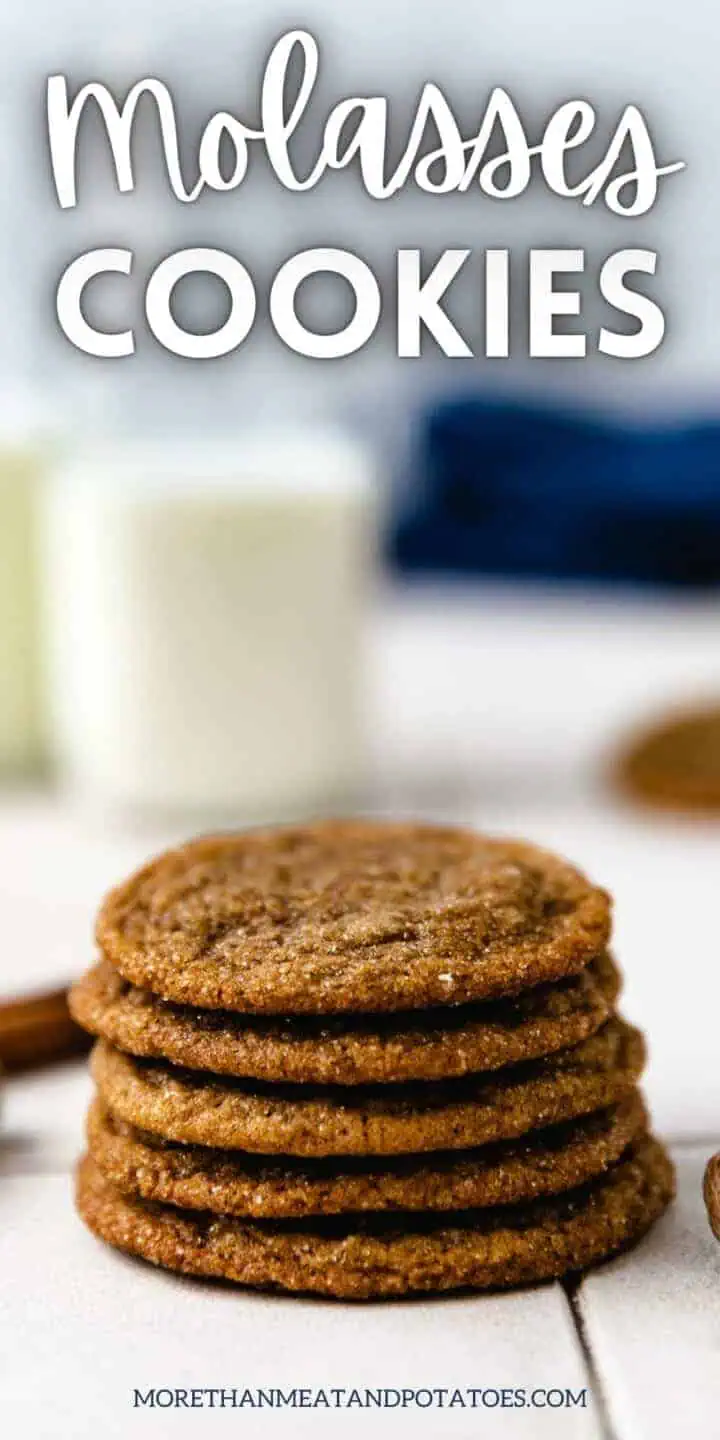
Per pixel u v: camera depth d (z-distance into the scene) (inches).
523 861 17.8
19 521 31.0
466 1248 15.9
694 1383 14.9
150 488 27.8
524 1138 16.3
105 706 28.3
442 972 16.0
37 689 31.4
